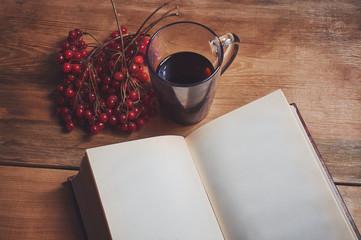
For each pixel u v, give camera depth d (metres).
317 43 0.59
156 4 0.61
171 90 0.47
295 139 0.48
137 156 0.47
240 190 0.47
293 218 0.46
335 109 0.56
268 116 0.49
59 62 0.55
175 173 0.47
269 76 0.57
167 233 0.45
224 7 0.61
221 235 0.47
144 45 0.55
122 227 0.44
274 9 0.61
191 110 0.52
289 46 0.59
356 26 0.60
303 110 0.56
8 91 0.57
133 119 0.55
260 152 0.48
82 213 0.50
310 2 0.61
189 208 0.46
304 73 0.58
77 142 0.55
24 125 0.55
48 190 0.53
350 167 0.53
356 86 0.57
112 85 0.54
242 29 0.60
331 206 0.46
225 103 0.57
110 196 0.45
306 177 0.47
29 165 0.54
